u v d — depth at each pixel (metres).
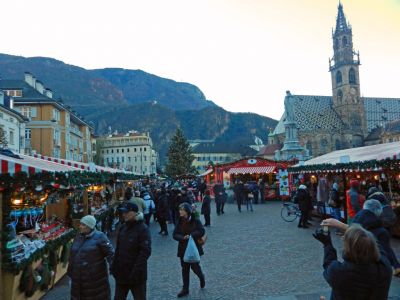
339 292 3.52
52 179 7.91
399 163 13.84
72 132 61.81
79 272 5.52
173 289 8.02
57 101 52.75
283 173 34.06
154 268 9.91
